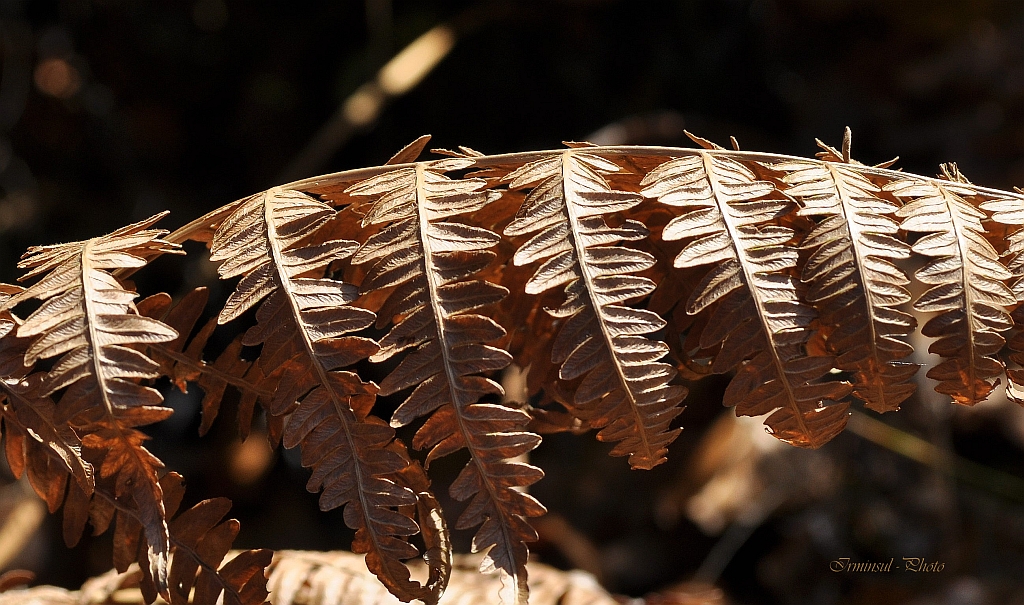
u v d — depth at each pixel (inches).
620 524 66.5
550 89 79.4
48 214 80.2
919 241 32.0
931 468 64.6
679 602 38.1
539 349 33.5
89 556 64.0
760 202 32.1
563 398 33.6
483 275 33.2
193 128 85.2
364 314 31.7
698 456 68.2
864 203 32.2
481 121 79.6
